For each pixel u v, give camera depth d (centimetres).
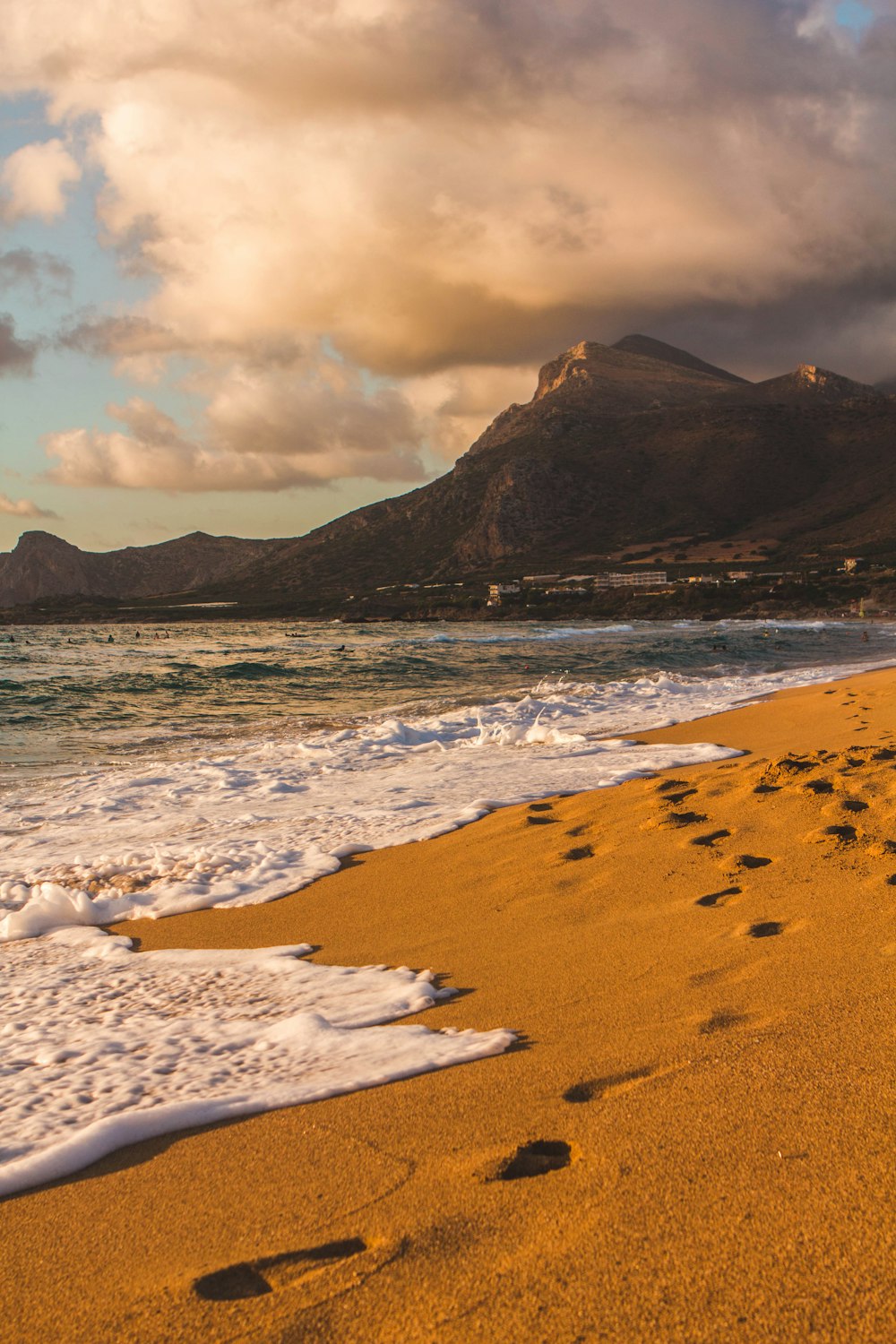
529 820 772
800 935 429
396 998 416
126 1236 239
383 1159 266
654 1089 290
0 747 1484
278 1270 216
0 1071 361
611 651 4162
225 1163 274
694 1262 199
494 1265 207
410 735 1495
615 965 427
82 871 725
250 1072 345
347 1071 336
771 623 9481
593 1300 190
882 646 4106
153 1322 201
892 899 458
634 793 817
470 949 484
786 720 1459
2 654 5612
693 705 1791
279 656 4894
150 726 1795
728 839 612
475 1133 275
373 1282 206
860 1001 342
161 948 542
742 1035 325
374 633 9675
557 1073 312
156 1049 376
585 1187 235
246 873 703
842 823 599
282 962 494
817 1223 208
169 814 943
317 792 1042
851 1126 251
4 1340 199
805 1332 175
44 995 459
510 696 2219
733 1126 258
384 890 629
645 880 557
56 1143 294
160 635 10081
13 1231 246
